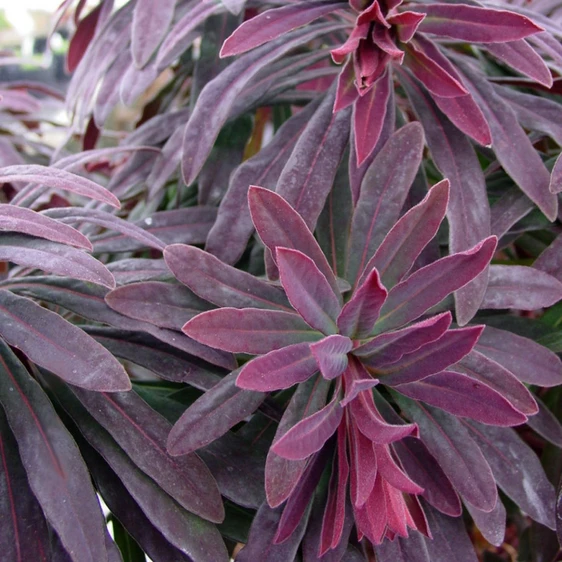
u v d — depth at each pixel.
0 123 0.53
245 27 0.30
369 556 0.33
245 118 0.38
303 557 0.29
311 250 0.28
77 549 0.26
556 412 0.36
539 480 0.31
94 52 0.40
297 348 0.27
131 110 0.78
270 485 0.27
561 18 0.39
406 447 0.31
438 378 0.27
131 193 0.40
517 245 0.39
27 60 0.55
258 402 0.29
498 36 0.30
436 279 0.28
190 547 0.28
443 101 0.32
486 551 0.41
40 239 0.29
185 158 0.32
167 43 0.33
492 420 0.27
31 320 0.28
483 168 0.40
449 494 0.30
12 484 0.28
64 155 0.49
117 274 0.32
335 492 0.29
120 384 0.27
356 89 0.31
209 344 0.27
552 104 0.34
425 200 0.28
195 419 0.28
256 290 0.29
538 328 0.33
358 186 0.32
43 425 0.28
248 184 0.33
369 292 0.26
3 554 0.27
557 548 0.34
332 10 0.32
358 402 0.27
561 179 0.30
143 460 0.28
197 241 0.34
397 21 0.30
